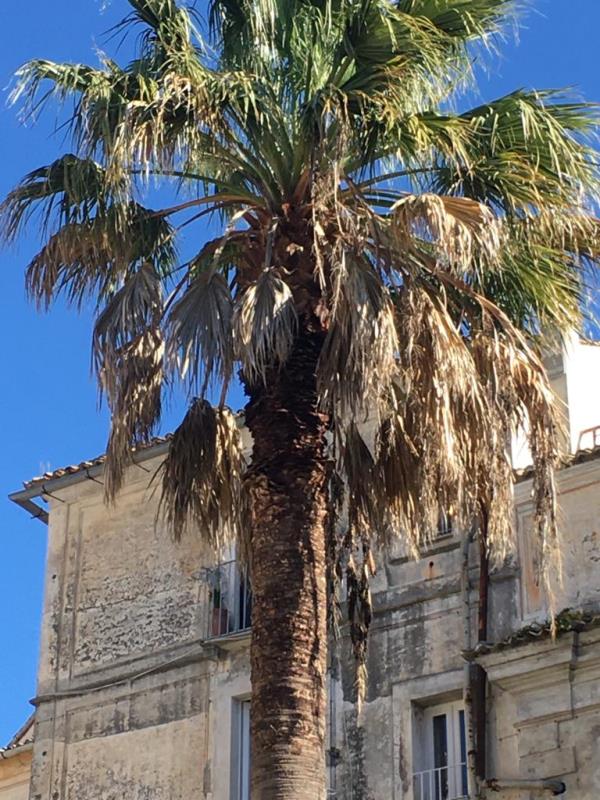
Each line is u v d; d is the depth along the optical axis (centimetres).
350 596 1622
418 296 1462
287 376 1462
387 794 2000
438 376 1446
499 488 1503
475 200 1566
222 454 1634
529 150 1565
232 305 1455
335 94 1453
